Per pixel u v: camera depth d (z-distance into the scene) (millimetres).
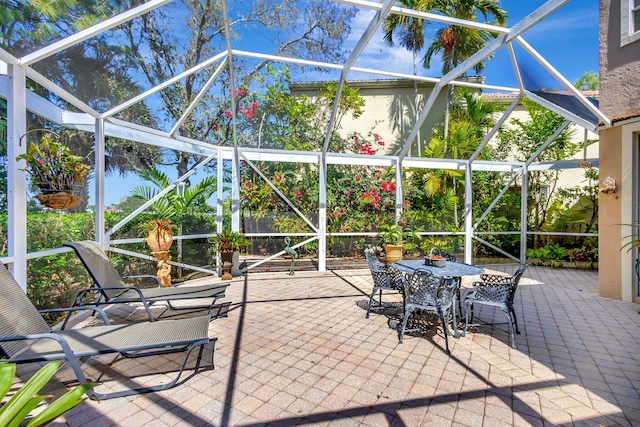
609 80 5309
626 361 3062
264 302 5008
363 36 4379
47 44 3393
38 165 3436
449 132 9805
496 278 4027
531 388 2596
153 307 4770
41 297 4215
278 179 7949
